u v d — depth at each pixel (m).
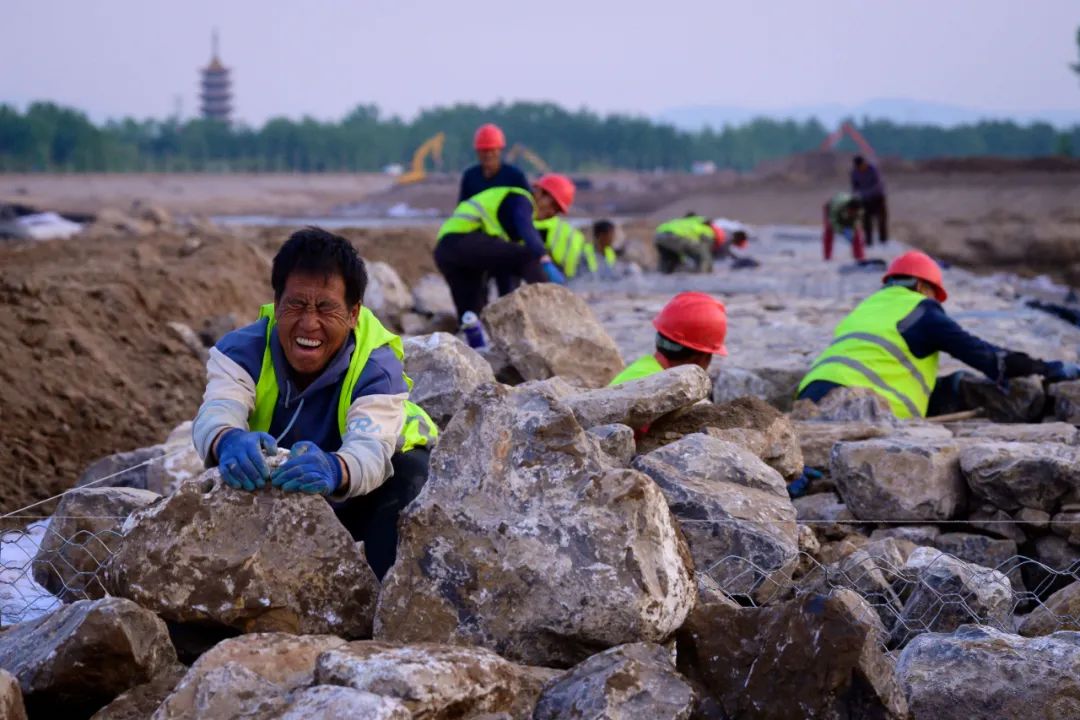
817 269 19.25
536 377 7.05
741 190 69.25
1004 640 3.54
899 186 65.88
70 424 7.93
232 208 127.94
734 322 12.41
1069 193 60.50
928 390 7.23
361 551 3.47
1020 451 5.24
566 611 3.18
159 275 11.78
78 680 3.07
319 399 3.76
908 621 4.34
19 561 4.93
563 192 11.00
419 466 3.96
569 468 3.37
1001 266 44.12
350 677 2.75
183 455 5.57
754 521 4.32
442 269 10.31
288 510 3.45
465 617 3.28
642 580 3.16
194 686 2.87
